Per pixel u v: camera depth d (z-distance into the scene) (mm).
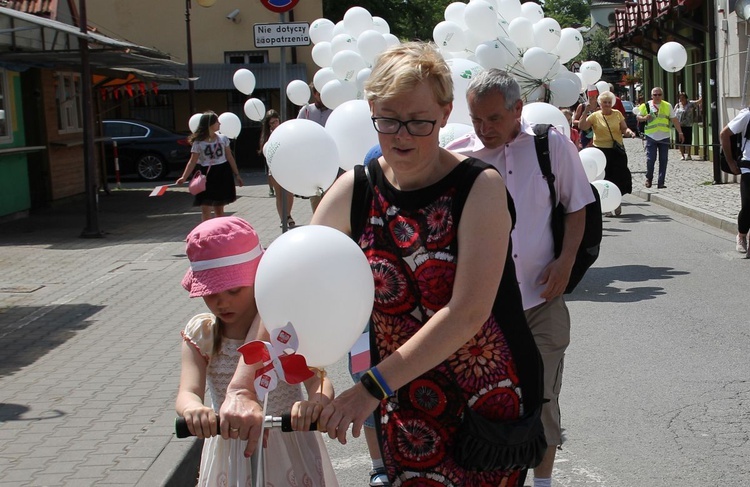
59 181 20172
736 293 9516
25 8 20422
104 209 19578
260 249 3234
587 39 55438
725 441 5492
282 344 2641
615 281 10375
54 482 4730
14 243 14344
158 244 13906
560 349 4562
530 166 4562
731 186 19359
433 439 2939
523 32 8633
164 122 32375
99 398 6223
